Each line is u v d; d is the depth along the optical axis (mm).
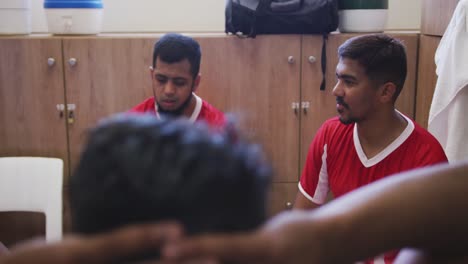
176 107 1969
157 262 323
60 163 2355
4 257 333
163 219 360
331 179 1777
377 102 1623
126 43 2633
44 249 321
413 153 1621
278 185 2803
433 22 2580
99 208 361
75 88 2656
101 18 2762
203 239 327
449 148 2164
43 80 2643
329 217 435
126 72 2652
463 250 498
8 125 2670
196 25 3232
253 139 440
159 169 361
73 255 314
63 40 2615
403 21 3305
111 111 2676
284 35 2672
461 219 481
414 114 2822
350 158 1707
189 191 358
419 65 2768
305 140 2771
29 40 2607
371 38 1623
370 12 2740
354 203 466
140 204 358
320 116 2754
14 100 2650
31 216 2760
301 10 2615
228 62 2676
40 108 2664
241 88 2701
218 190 367
